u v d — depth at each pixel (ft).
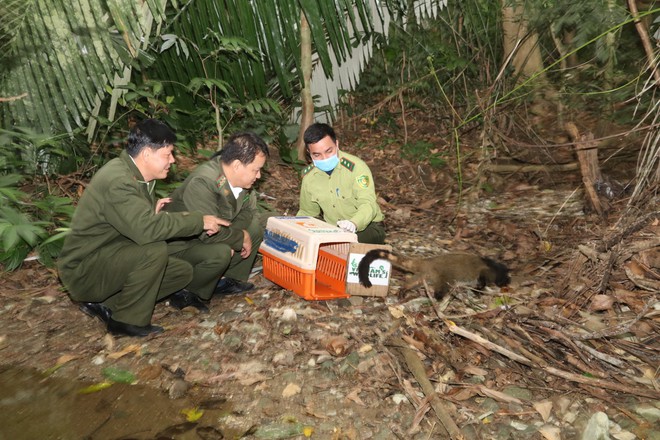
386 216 21.54
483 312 13.60
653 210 16.47
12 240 13.37
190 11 18.79
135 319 13.06
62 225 17.07
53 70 16.69
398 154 27.81
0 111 16.94
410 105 31.35
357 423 10.62
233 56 19.93
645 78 20.62
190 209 13.88
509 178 24.58
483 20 29.50
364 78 31.40
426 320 13.70
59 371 12.14
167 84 20.58
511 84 25.88
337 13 20.54
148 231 12.39
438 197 23.47
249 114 24.29
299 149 24.11
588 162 19.29
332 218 15.71
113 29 17.37
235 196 14.03
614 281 14.64
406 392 11.28
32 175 19.07
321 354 12.44
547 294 14.84
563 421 10.64
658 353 12.36
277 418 10.78
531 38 25.36
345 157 15.16
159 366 12.22
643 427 10.36
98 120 18.38
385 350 12.58
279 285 15.10
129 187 12.37
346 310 14.17
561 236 18.37
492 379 11.71
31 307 14.51
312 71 23.97
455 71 30.07
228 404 11.17
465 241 18.97
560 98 23.86
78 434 10.43
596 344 12.73
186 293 14.52
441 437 10.29
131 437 10.36
